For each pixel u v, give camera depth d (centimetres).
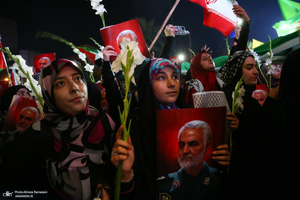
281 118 110
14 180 118
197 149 117
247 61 197
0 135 160
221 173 122
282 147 109
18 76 305
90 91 164
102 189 117
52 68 124
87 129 128
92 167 126
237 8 243
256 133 157
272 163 113
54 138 128
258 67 304
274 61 523
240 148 159
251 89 206
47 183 123
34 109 173
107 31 207
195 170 117
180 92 156
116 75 245
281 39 453
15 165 119
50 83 125
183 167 116
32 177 122
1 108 206
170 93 137
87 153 126
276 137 112
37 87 159
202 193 118
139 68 231
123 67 94
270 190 114
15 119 167
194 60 268
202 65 260
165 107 143
